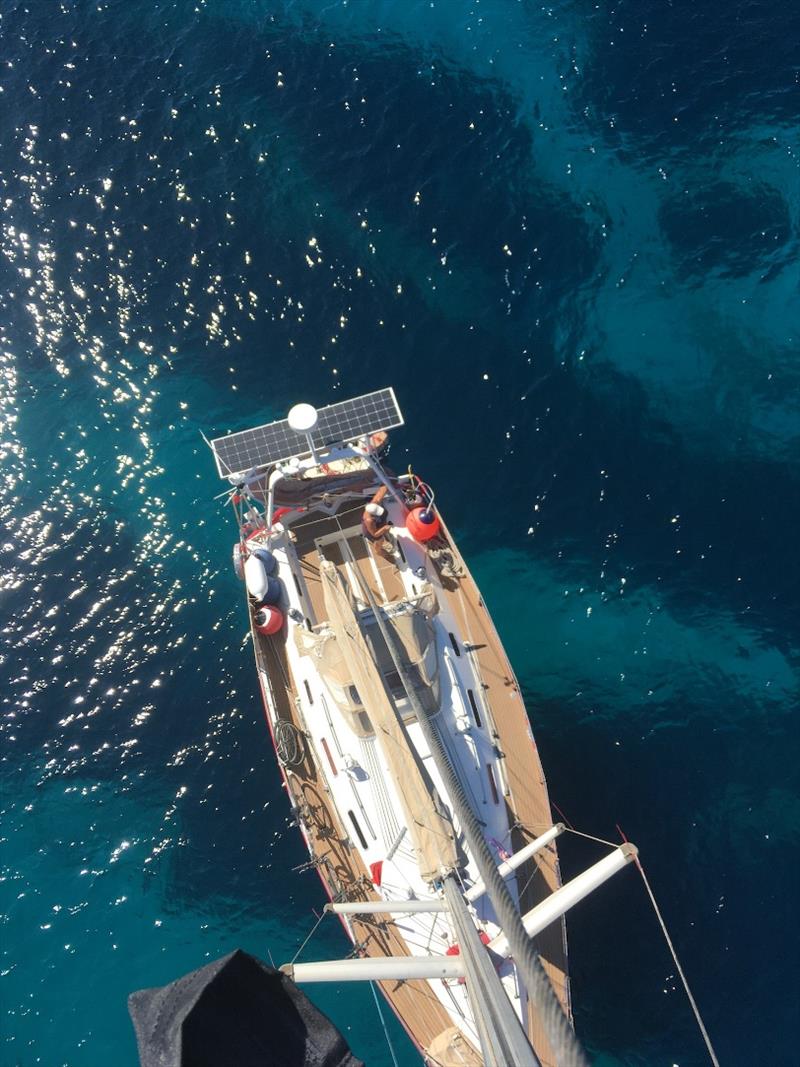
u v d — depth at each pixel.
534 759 23.09
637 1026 22.91
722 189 34.69
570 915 24.25
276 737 23.59
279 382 32.47
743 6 38.97
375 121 37.16
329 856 22.25
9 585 29.92
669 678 27.20
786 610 27.81
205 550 30.17
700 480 29.91
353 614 22.72
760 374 31.39
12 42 40.50
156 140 37.56
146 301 34.38
